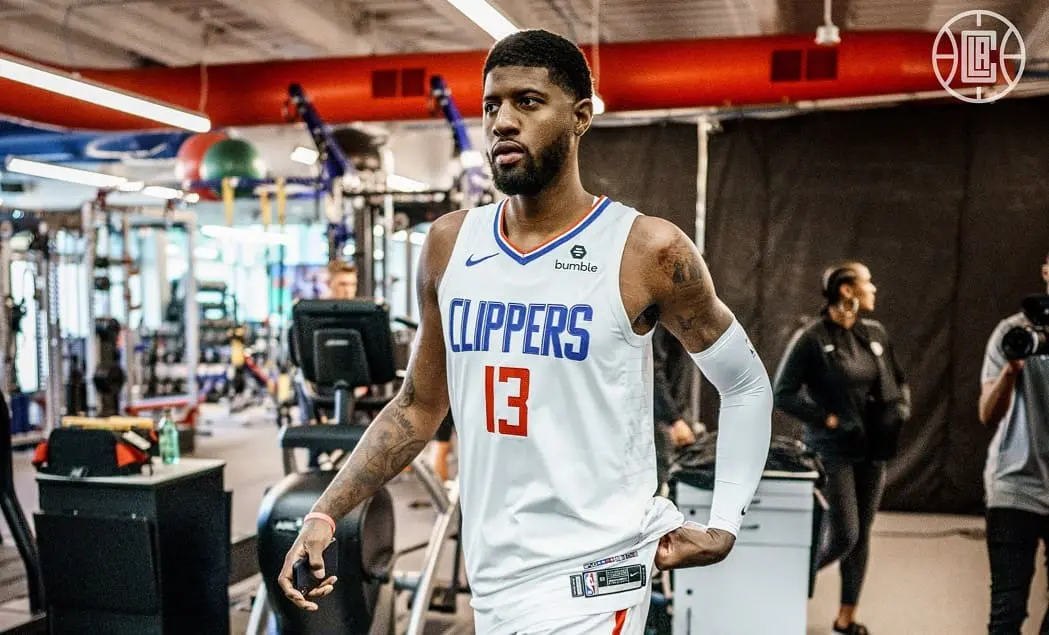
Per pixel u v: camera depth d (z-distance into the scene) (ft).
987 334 17.20
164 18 20.07
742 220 18.07
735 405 4.51
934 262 17.37
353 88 17.20
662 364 10.94
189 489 9.73
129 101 14.87
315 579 4.49
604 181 18.43
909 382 17.48
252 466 22.81
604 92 16.20
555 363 4.01
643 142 18.24
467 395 4.26
